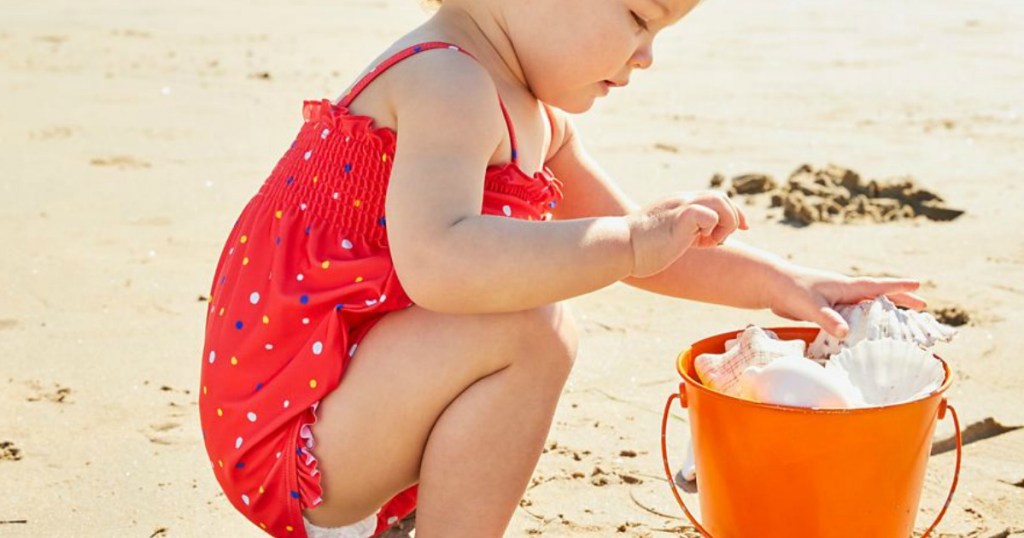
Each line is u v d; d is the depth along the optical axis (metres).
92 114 6.33
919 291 3.50
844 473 1.82
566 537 2.21
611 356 3.07
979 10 10.73
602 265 1.75
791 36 9.53
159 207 4.51
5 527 2.22
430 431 1.85
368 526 1.96
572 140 2.35
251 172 5.08
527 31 1.95
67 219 4.33
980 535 2.21
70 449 2.54
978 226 4.19
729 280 2.20
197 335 3.22
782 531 1.88
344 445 1.83
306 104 2.03
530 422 1.85
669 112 6.50
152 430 2.64
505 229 1.74
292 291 1.88
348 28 10.15
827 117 6.32
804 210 4.26
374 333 1.84
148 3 11.70
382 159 1.89
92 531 2.22
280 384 1.85
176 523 2.25
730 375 2.00
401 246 1.75
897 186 4.55
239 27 10.12
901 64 8.07
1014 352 3.03
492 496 1.85
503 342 1.81
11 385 2.86
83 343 3.14
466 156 1.79
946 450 2.55
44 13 10.76
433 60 1.86
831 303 2.15
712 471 1.94
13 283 3.61
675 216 1.79
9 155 5.35
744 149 5.53
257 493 1.91
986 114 6.35
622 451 2.54
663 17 1.93
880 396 1.96
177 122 6.15
